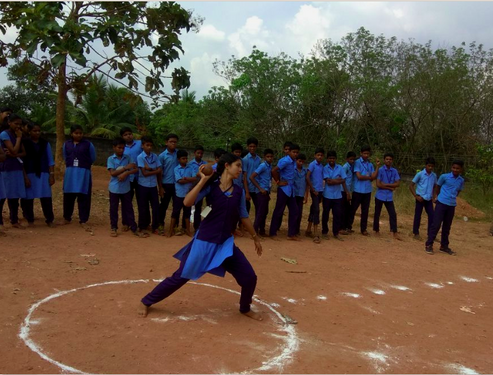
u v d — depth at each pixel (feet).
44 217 28.99
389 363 13.04
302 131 70.13
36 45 29.09
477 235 37.93
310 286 19.86
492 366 13.58
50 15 29.48
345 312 17.03
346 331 15.16
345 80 67.87
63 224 27.37
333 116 69.82
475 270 25.88
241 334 14.01
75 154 26.71
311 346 13.62
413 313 17.69
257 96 67.05
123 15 35.99
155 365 11.60
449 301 19.67
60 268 19.08
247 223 15.61
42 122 97.91
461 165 28.55
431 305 18.89
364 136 73.56
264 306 16.83
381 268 24.26
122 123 98.58
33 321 13.75
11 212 25.26
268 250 26.02
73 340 12.67
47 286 16.87
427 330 16.02
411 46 71.56
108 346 12.46
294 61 68.13
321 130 70.54
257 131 68.49
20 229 25.17
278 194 29.19
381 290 20.33
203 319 14.96
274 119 68.28
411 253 28.84
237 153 27.91
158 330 13.76
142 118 102.83
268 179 29.25
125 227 27.40
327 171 30.66
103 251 22.41
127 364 11.55
